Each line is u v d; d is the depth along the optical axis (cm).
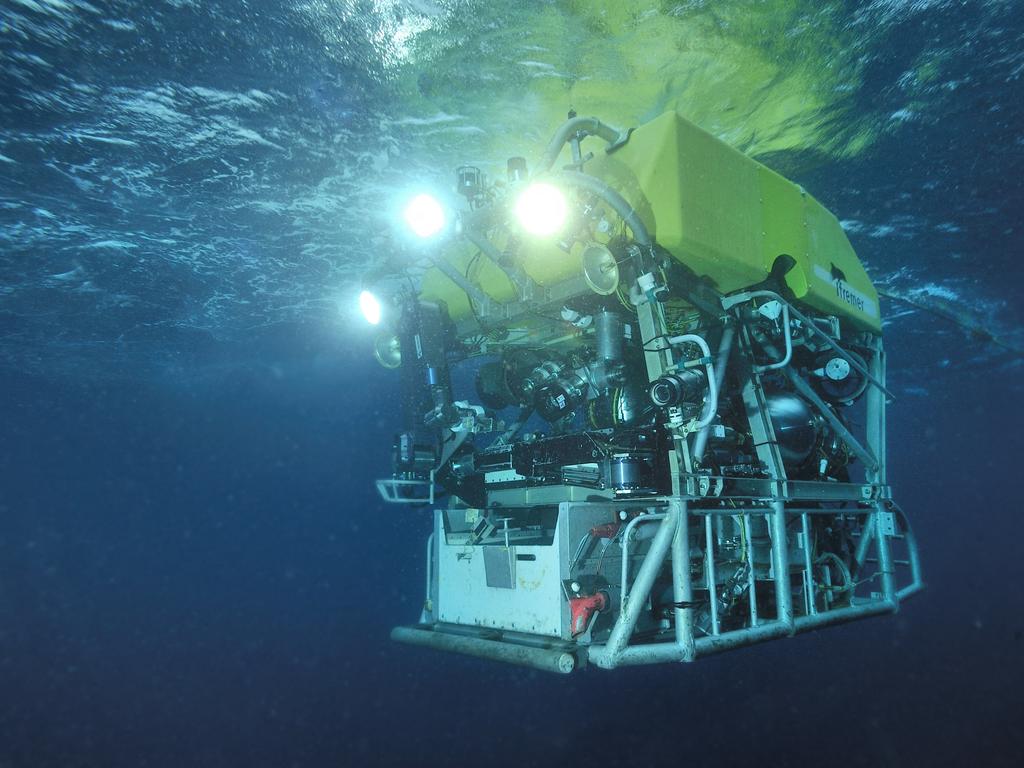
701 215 461
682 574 420
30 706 1948
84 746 1569
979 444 4688
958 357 2084
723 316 541
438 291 647
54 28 627
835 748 1187
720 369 516
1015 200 998
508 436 640
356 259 1203
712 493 468
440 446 577
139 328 1581
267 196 961
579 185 429
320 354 2130
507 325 616
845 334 719
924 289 1416
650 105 736
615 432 480
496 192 530
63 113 758
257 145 830
